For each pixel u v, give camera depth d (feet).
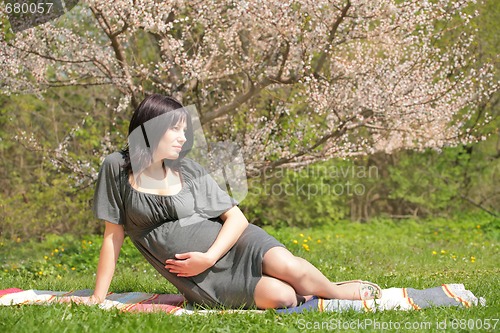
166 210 13.28
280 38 26.27
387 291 14.08
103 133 38.55
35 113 39.24
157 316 11.93
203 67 28.43
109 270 13.56
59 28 26.94
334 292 13.52
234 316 12.03
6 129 39.34
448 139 32.96
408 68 29.32
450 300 13.51
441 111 30.81
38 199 38.91
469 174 46.80
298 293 13.39
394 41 28.19
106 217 13.46
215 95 31.42
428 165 46.78
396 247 33.50
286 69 27.40
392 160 47.09
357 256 28.73
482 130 43.06
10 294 14.57
